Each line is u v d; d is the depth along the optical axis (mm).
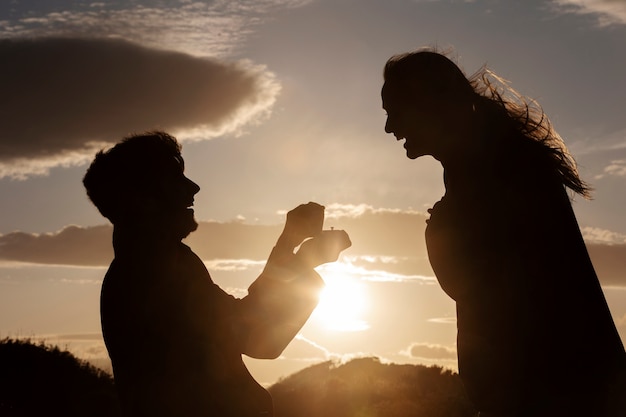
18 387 13953
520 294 3402
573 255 3418
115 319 3346
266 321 3338
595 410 3242
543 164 3512
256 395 3336
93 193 3443
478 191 3568
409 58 3703
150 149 3377
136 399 3281
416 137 3719
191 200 3477
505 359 3424
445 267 3652
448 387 14664
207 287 3400
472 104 3666
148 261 3334
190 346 3268
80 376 15086
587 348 3301
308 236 3531
